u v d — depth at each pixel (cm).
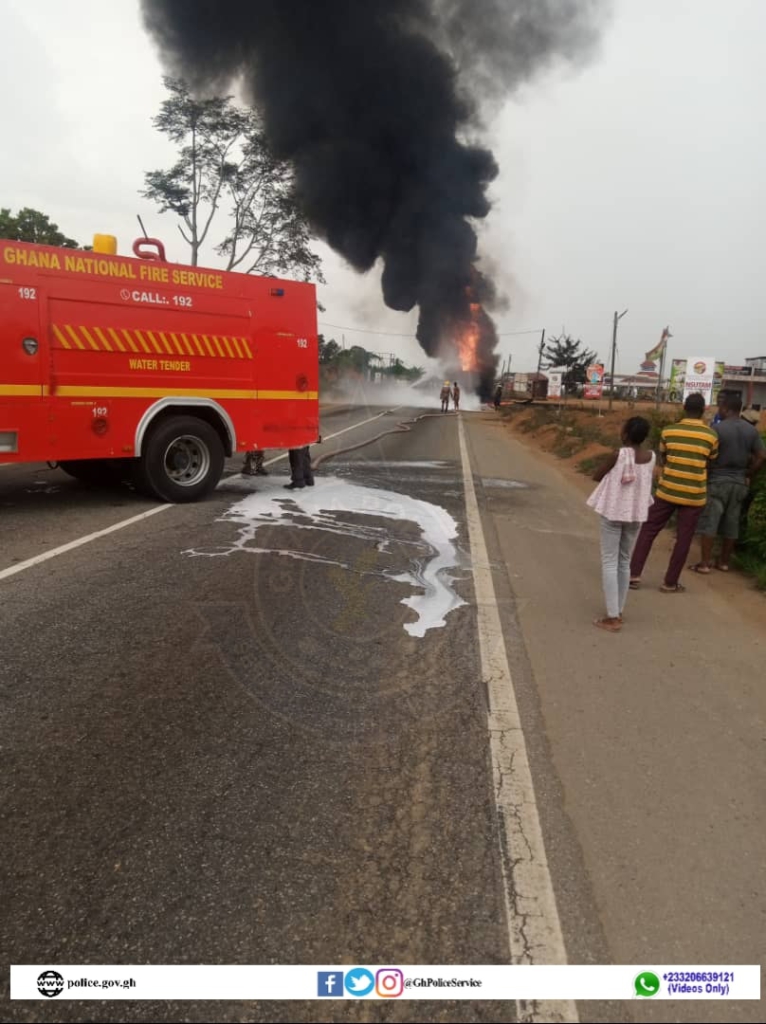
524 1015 200
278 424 959
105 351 782
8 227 3039
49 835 261
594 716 373
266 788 294
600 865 259
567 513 982
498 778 309
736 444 661
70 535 695
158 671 398
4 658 405
